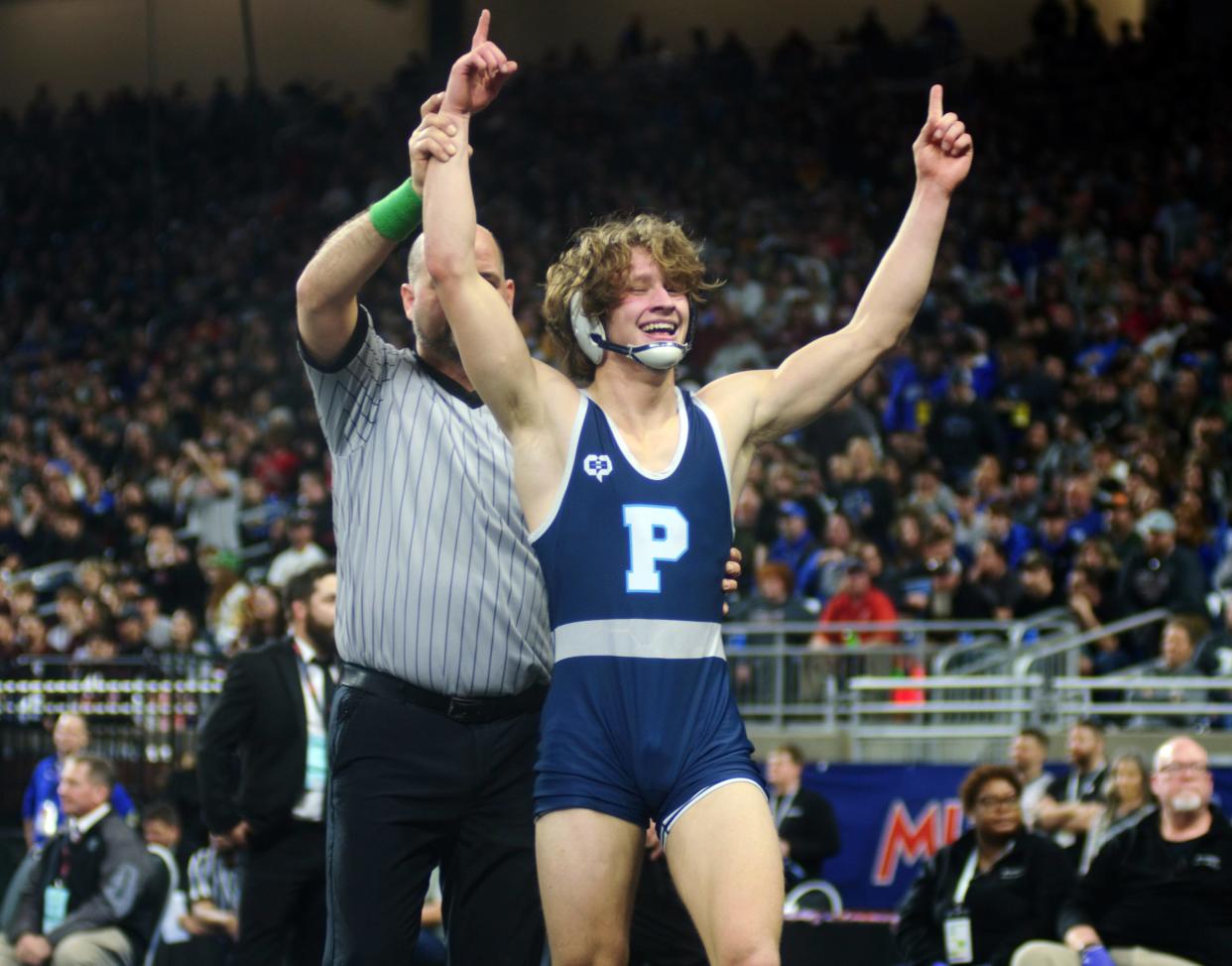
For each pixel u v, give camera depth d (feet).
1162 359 56.49
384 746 13.96
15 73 108.37
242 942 21.36
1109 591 42.06
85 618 48.03
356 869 13.91
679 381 60.70
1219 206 69.87
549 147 85.51
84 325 82.99
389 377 14.32
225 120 94.68
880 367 56.34
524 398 11.80
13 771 42.73
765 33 98.07
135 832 29.37
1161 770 25.04
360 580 14.14
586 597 11.64
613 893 11.44
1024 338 59.52
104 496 62.69
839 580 44.11
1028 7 93.76
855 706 40.88
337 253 13.58
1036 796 33.04
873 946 27.17
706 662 11.75
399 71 95.20
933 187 12.69
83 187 94.12
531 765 14.29
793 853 32.65
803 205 75.15
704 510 11.87
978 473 48.06
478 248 13.87
